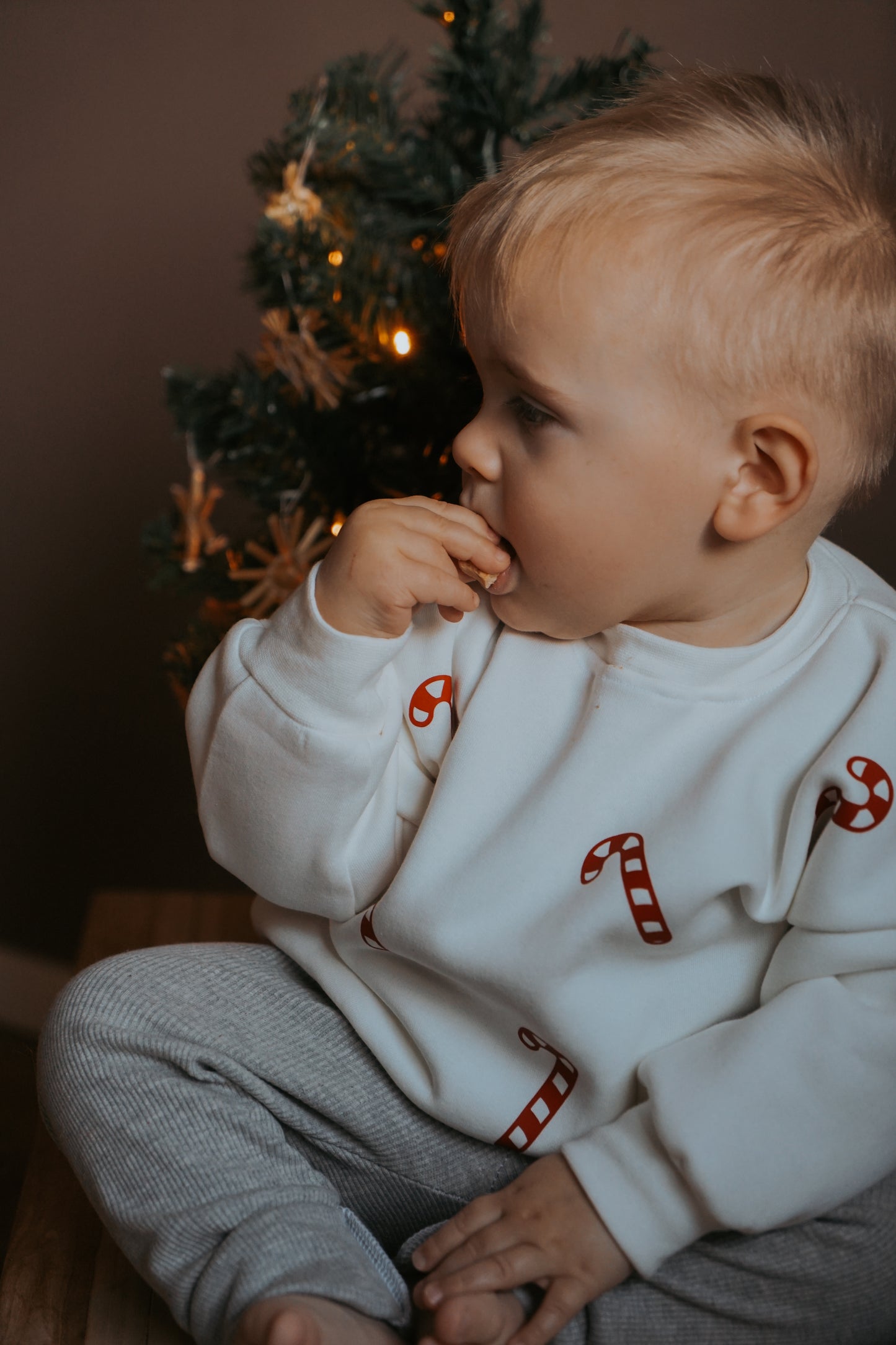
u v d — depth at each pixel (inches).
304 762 31.9
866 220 30.3
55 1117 32.9
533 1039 33.0
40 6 69.7
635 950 31.9
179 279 69.8
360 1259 29.8
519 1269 29.4
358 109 47.8
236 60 68.0
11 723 73.6
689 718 32.1
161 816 73.7
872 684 31.6
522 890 32.1
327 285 46.6
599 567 30.6
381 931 33.4
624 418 29.0
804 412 29.7
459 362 46.6
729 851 30.7
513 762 33.4
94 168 70.1
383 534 31.3
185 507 52.2
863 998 30.7
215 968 36.1
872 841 30.2
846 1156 29.9
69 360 71.1
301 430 47.4
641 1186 30.1
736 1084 29.9
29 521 72.2
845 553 36.8
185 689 54.8
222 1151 31.8
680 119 31.0
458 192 44.9
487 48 45.0
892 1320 32.2
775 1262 31.0
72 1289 35.1
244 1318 27.4
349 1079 34.9
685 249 28.5
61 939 74.7
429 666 35.2
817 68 59.2
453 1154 34.8
